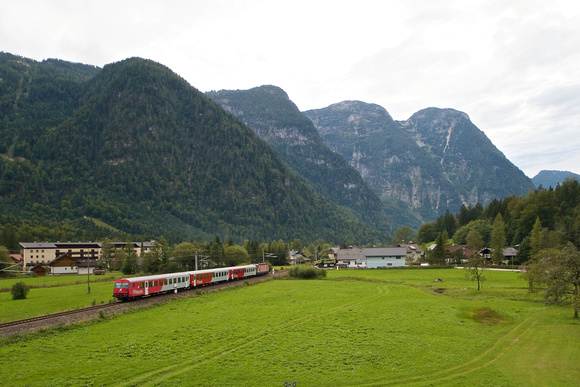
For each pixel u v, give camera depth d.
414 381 34.09
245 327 51.47
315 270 119.50
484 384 33.12
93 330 49.62
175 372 35.78
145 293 72.56
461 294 79.12
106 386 32.78
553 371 35.28
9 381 33.16
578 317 54.03
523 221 166.38
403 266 152.88
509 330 49.88
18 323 50.34
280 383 33.56
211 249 151.12
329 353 41.00
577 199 166.25
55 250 192.62
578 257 52.69
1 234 187.25
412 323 53.59
